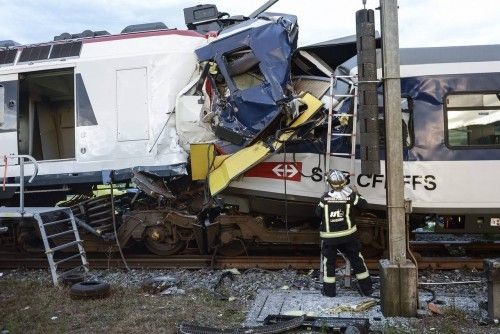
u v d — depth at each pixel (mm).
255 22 7613
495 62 7266
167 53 7883
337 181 5902
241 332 4594
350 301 5613
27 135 9281
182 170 7547
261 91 7043
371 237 7344
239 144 7254
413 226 8016
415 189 7188
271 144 6824
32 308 5582
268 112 6941
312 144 7195
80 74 8062
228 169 6941
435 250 8359
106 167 7887
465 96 7258
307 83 7906
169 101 7797
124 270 7633
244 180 7352
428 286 6375
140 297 5980
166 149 7758
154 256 7859
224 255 7926
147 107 7852
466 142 7207
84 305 5664
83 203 8125
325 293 5844
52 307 5609
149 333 4746
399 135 5168
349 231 5844
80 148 7984
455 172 7152
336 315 5160
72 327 4941
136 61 7926
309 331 4664
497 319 4867
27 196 8828
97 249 7980
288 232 7504
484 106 7227
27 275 7406
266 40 7223
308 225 7758
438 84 7262
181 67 7871
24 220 7926
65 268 7883
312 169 7203
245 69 7367
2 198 8211
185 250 8031
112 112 7934
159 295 6090
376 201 7152
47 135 10109
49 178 8016
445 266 7305
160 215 7750
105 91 7980
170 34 8062
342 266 7402
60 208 7305
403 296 5066
